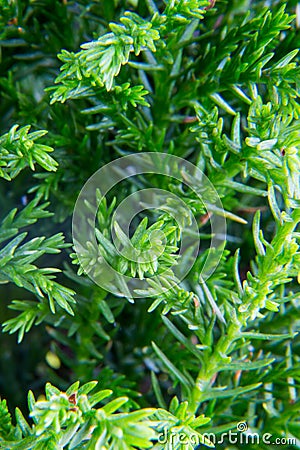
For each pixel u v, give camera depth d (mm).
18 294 356
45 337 371
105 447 270
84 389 278
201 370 300
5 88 338
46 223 341
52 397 269
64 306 294
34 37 330
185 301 294
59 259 345
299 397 322
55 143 319
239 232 344
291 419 318
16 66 346
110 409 272
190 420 285
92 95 303
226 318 302
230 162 299
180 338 301
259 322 326
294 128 281
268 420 321
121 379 322
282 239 284
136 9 325
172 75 316
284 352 324
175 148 326
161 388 347
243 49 310
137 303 339
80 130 327
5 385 366
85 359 330
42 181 336
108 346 339
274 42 310
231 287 320
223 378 319
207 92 313
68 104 329
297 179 277
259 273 287
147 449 292
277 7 321
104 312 312
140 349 338
